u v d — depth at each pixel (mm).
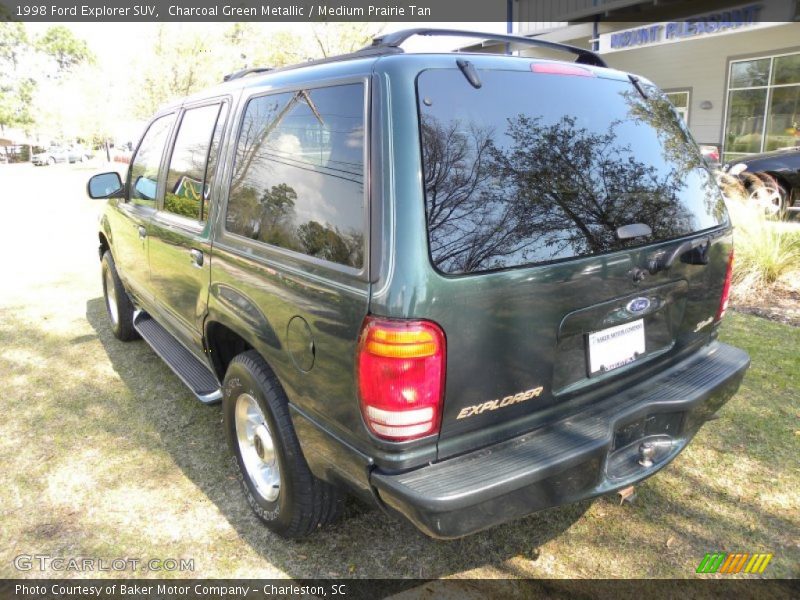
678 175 2609
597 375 2322
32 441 3652
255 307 2508
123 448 3562
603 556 2627
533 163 2143
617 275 2270
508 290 2008
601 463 2207
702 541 2691
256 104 2715
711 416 2695
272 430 2516
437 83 2043
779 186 9078
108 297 5367
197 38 23141
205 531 2850
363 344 1934
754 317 5266
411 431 1930
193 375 3494
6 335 5500
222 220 2811
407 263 1869
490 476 1968
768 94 13625
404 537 2781
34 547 2758
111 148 44281
